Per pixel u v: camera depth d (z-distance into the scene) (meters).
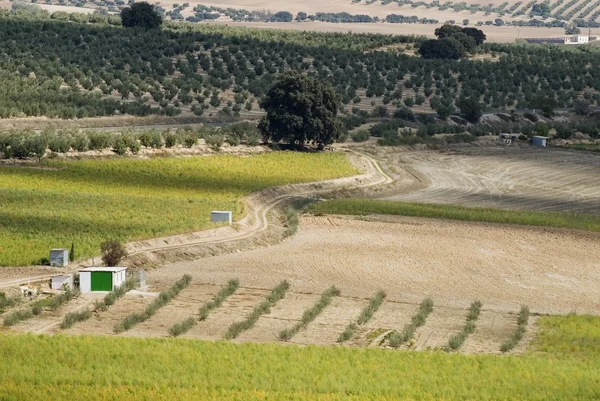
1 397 170.88
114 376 184.50
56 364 190.75
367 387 184.50
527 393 185.38
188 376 187.62
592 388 189.38
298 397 177.50
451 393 183.75
